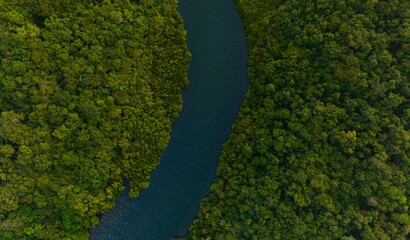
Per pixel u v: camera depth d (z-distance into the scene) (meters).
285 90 50.00
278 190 47.69
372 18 45.25
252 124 52.03
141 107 53.44
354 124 45.50
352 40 44.78
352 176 45.69
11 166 42.56
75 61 45.69
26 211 44.53
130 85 52.00
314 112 46.41
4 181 42.84
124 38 50.94
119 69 50.50
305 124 47.78
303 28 50.19
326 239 45.44
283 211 46.69
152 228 54.78
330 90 46.97
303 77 48.69
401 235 43.44
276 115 49.50
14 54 40.84
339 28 46.44
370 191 44.09
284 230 46.81
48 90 43.25
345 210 45.38
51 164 45.59
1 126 40.97
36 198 44.78
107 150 50.12
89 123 48.00
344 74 45.34
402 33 43.12
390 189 43.03
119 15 48.75
